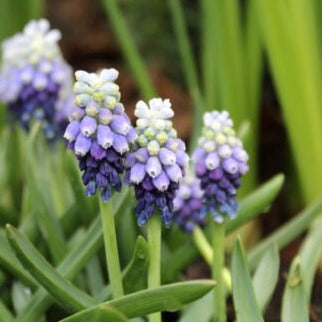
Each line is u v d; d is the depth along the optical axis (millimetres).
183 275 539
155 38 876
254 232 619
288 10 570
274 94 733
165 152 377
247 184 631
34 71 554
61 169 558
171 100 827
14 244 389
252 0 616
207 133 417
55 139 569
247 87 629
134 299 379
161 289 376
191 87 642
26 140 553
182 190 459
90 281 464
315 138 594
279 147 704
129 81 894
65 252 470
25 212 528
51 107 561
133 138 371
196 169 424
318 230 475
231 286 423
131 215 473
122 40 645
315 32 584
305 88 581
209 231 499
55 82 557
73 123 369
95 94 363
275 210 673
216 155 414
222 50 605
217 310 432
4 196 612
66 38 1003
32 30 562
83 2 1031
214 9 599
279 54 575
